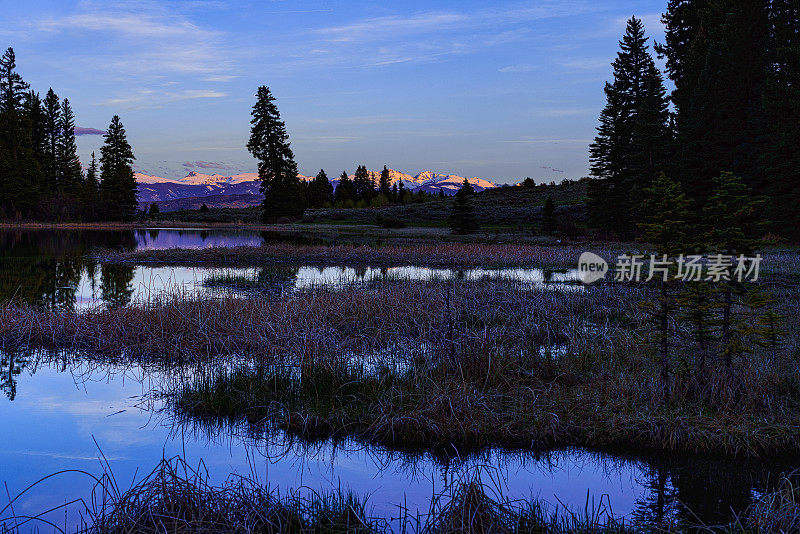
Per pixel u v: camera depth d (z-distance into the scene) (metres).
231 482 5.38
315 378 9.16
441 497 5.60
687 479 6.04
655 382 8.16
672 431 6.78
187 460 6.51
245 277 23.11
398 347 10.91
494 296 15.85
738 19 40.06
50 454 6.64
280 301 15.00
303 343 10.67
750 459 6.44
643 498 5.65
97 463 6.39
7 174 75.56
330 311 13.15
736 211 7.92
